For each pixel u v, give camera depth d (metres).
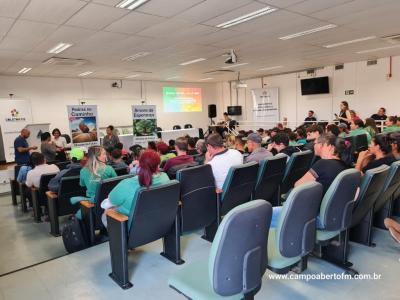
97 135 6.55
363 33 5.66
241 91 13.11
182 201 2.39
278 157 3.00
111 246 2.23
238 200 2.79
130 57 7.04
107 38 5.23
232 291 1.33
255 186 2.93
